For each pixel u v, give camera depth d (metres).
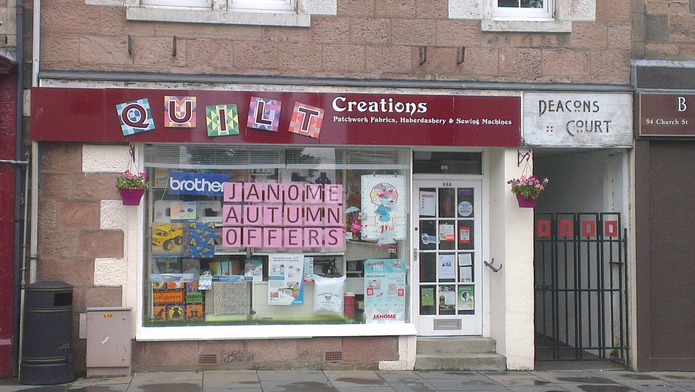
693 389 9.19
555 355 11.03
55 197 9.34
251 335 9.67
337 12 9.88
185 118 9.51
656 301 10.38
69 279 9.34
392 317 10.12
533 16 10.41
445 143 9.93
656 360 10.31
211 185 9.81
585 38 10.27
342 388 8.81
